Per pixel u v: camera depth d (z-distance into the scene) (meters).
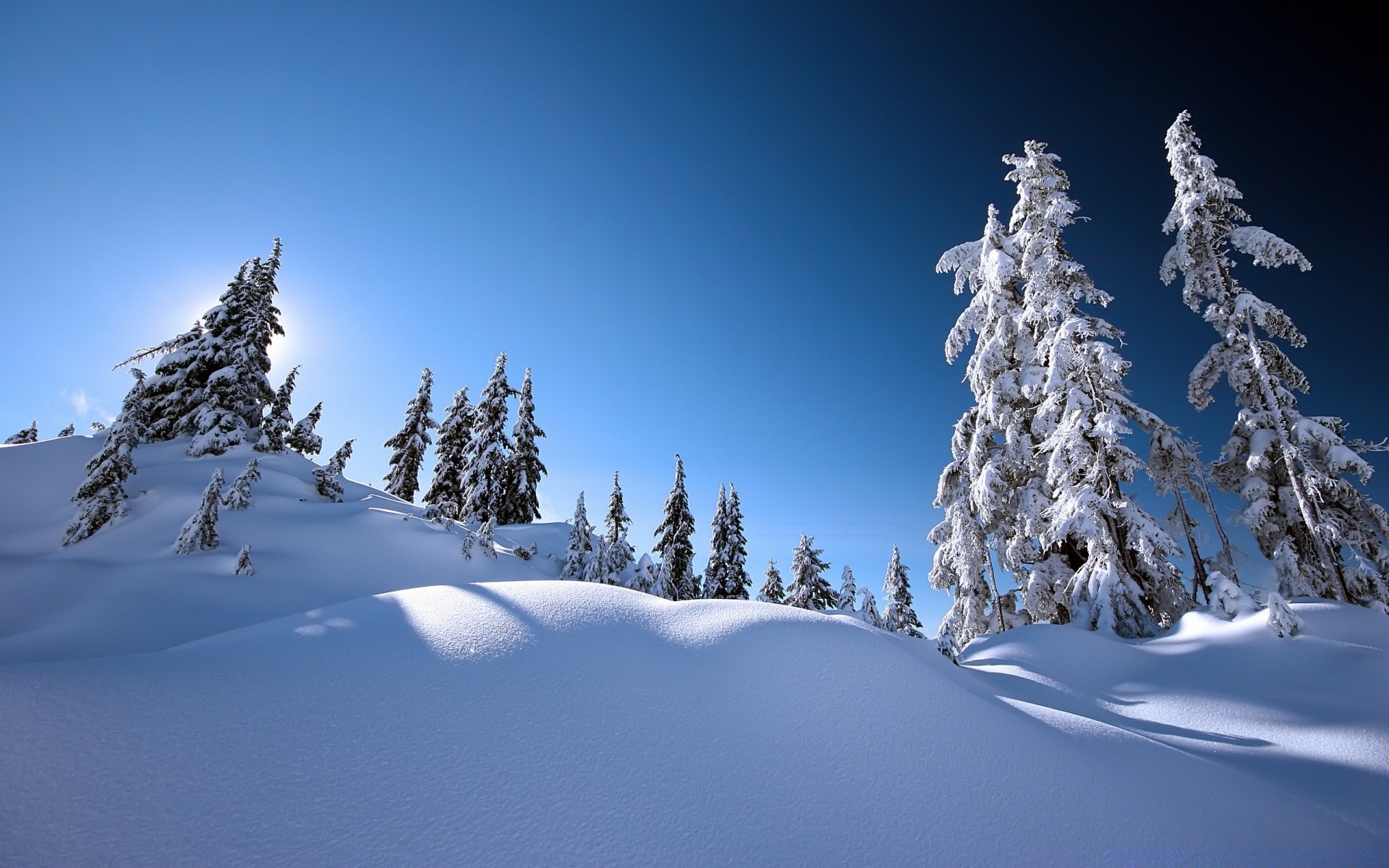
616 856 2.99
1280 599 10.51
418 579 18.27
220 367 26.64
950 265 20.06
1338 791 5.77
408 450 37.59
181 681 3.85
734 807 3.47
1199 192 15.84
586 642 5.05
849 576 32.22
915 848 3.36
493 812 3.16
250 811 2.91
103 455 16.89
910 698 4.84
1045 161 18.30
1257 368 14.82
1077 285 16.34
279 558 16.52
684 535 37.28
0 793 2.69
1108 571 13.28
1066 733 5.21
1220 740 7.56
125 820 2.71
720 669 4.93
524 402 41.41
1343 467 13.55
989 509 17.25
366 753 3.45
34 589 12.27
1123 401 14.59
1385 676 8.51
